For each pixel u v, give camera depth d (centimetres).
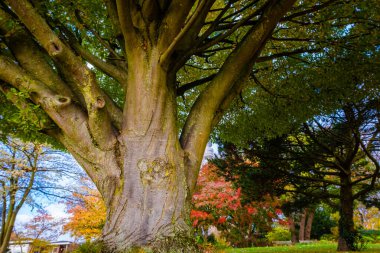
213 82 393
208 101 387
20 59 371
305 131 1002
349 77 661
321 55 641
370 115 884
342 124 962
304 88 720
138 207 307
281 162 1054
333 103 750
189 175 349
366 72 642
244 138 921
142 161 324
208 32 427
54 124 365
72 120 336
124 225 301
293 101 758
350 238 1027
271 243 1853
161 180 319
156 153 329
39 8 391
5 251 1307
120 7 319
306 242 1938
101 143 332
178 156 345
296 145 1037
